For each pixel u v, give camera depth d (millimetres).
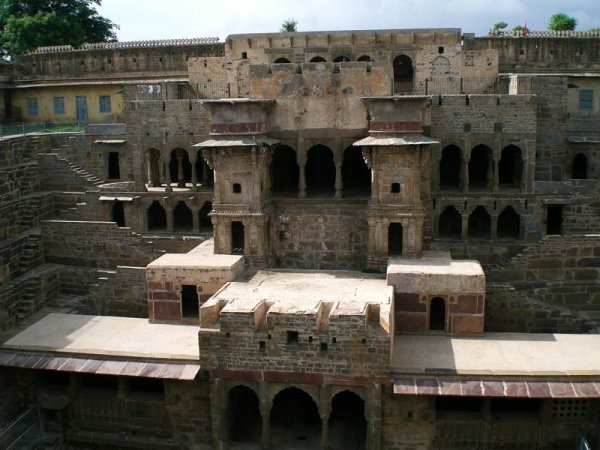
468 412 28656
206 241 39406
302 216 37375
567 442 28234
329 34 49188
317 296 29797
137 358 29203
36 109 61125
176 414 29938
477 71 47844
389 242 36500
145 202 42781
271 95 36500
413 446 28453
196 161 42188
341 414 31359
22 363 29672
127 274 36094
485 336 31016
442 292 30734
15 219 40875
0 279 35969
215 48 59188
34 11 73438
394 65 49344
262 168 35531
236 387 30359
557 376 26859
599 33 56656
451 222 42219
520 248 39219
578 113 53469
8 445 29062
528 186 39469
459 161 43781
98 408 31016
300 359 27219
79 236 39719
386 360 26562
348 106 36062
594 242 35531
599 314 35406
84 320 33906
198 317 32938
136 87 45094
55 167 46156
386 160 33969
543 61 56062
